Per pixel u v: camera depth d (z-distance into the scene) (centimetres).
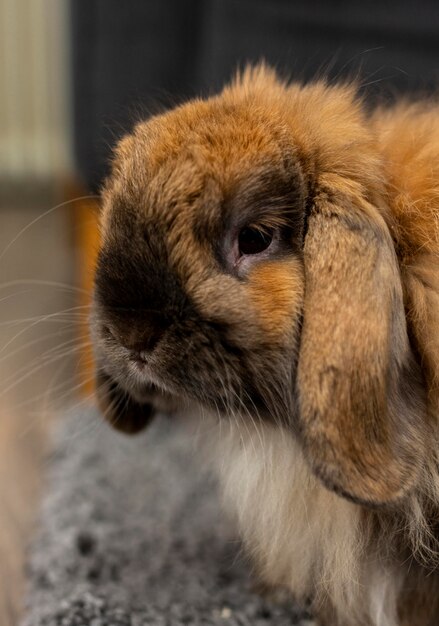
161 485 53
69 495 51
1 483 52
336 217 34
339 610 40
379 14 55
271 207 35
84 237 60
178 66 61
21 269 84
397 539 38
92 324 38
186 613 42
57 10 99
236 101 37
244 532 41
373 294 34
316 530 39
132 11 59
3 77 113
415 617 39
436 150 38
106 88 60
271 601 43
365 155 36
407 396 35
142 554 46
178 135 36
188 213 35
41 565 45
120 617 41
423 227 36
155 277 35
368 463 34
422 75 54
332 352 34
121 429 43
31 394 57
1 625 41
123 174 36
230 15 56
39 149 113
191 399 36
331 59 54
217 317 35
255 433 38
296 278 35
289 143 35
